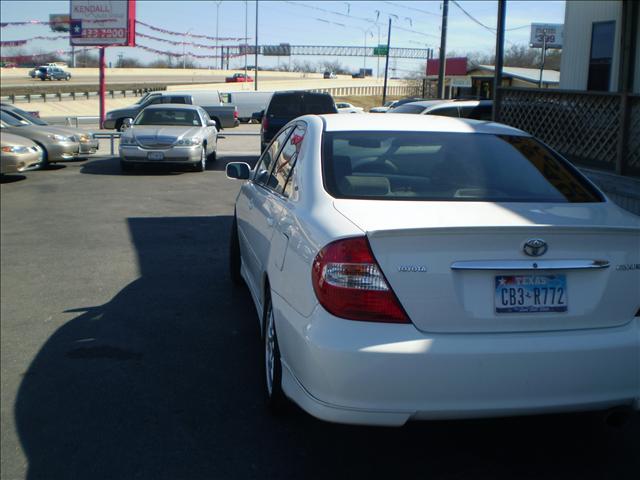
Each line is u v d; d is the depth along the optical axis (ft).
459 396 9.51
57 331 18.13
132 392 14.37
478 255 9.70
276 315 11.63
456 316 9.65
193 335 17.69
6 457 11.86
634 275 10.19
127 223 33.40
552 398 9.75
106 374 15.30
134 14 101.60
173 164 54.03
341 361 9.45
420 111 49.65
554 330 9.91
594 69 45.91
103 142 80.43
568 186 12.64
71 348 16.92
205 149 54.85
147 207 37.93
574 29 47.83
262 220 14.88
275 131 55.77
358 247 9.70
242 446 12.04
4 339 17.57
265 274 13.33
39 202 39.60
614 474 11.05
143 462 11.60
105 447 12.14
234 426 12.78
